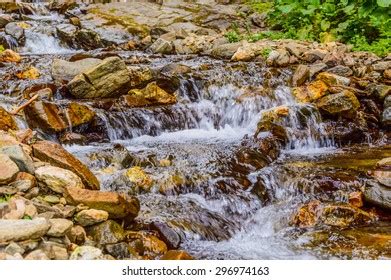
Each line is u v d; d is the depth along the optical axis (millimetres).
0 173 4180
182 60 9906
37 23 12258
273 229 4996
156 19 12719
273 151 6773
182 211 4965
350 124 7848
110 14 12836
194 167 5910
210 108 8125
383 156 6836
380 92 8172
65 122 6750
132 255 4066
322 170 6070
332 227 4906
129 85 7969
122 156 5949
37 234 3527
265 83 8727
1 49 10570
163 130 7652
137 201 4637
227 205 5281
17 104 6852
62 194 4309
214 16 13000
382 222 5004
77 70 8188
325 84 8406
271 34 11609
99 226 4164
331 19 11430
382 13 10508
